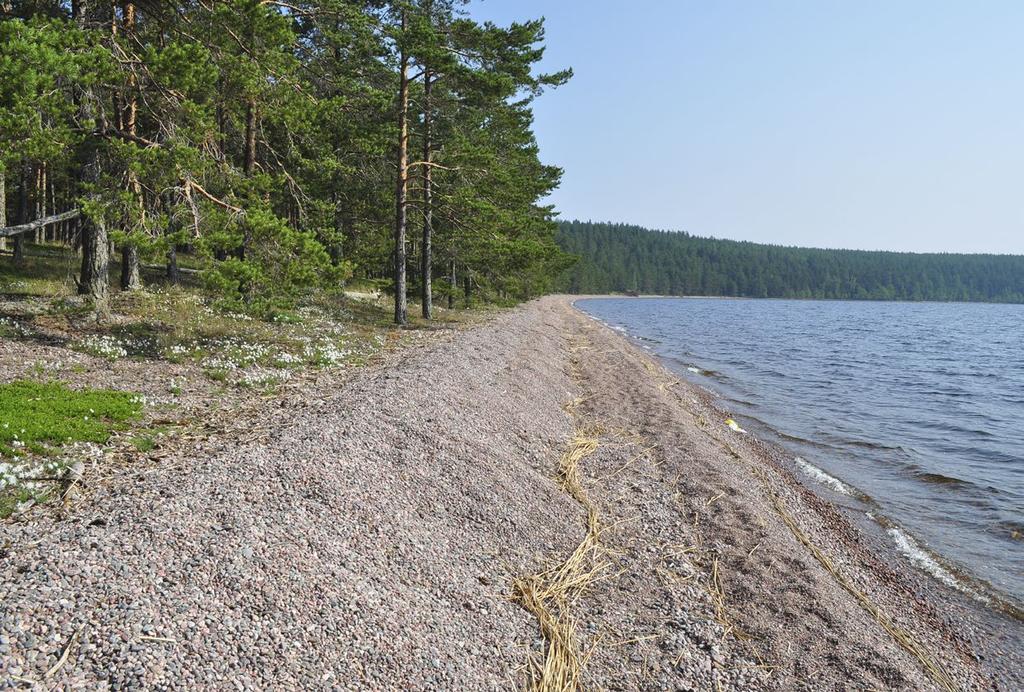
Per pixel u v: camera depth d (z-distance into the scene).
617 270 178.62
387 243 27.84
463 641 6.08
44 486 6.73
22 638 4.41
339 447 8.41
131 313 15.98
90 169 13.26
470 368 14.91
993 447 17.48
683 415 17.75
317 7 17.81
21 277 18.89
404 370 13.33
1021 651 8.08
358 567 6.33
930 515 12.32
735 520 10.39
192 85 12.36
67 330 13.48
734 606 7.91
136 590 5.05
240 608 5.22
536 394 15.74
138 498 6.34
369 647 5.40
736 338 53.00
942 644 8.00
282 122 18.42
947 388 27.91
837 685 6.55
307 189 21.23
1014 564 10.36
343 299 27.08
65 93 11.93
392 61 21.39
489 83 21.31
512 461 10.52
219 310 17.94
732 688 6.40
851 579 9.39
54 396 9.18
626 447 13.58
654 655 6.79
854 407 23.00
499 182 23.86
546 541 8.66
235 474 7.12
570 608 7.34
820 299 194.88
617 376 22.62
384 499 7.65
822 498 12.94
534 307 56.12
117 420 9.02
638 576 8.36
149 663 4.46
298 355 14.99
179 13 14.08
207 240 12.44
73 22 11.89
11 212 33.88
